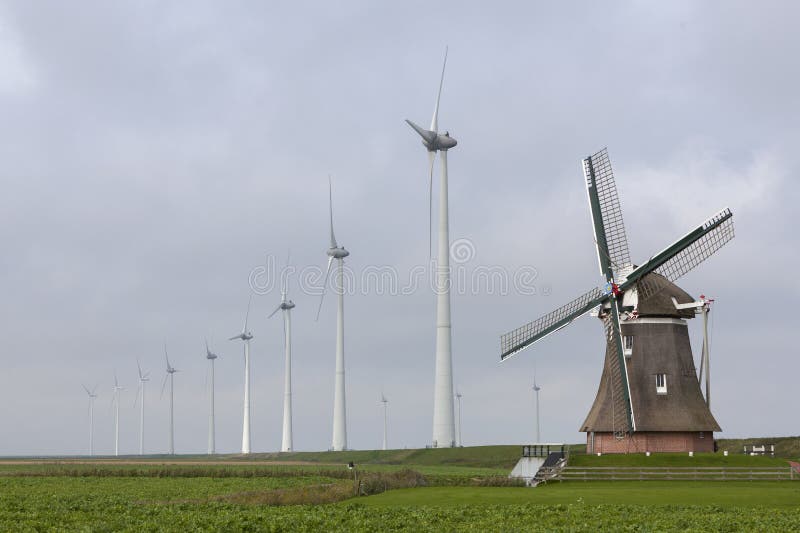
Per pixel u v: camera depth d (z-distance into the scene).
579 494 62.56
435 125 132.25
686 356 81.25
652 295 80.94
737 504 55.94
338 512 52.00
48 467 119.25
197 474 94.06
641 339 80.75
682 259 81.62
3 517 50.31
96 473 95.94
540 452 82.44
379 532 44.53
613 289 81.88
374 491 67.81
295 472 94.06
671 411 78.94
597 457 77.94
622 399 79.56
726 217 80.69
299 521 47.97
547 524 46.78
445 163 132.75
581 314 83.44
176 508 55.31
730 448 110.75
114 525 47.31
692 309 81.50
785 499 58.31
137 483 82.75
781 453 106.38
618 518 48.56
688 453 77.75
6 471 108.56
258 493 63.75
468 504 57.38
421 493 66.00
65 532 44.69
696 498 59.12
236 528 45.88
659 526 45.28
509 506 55.00
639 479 73.44
